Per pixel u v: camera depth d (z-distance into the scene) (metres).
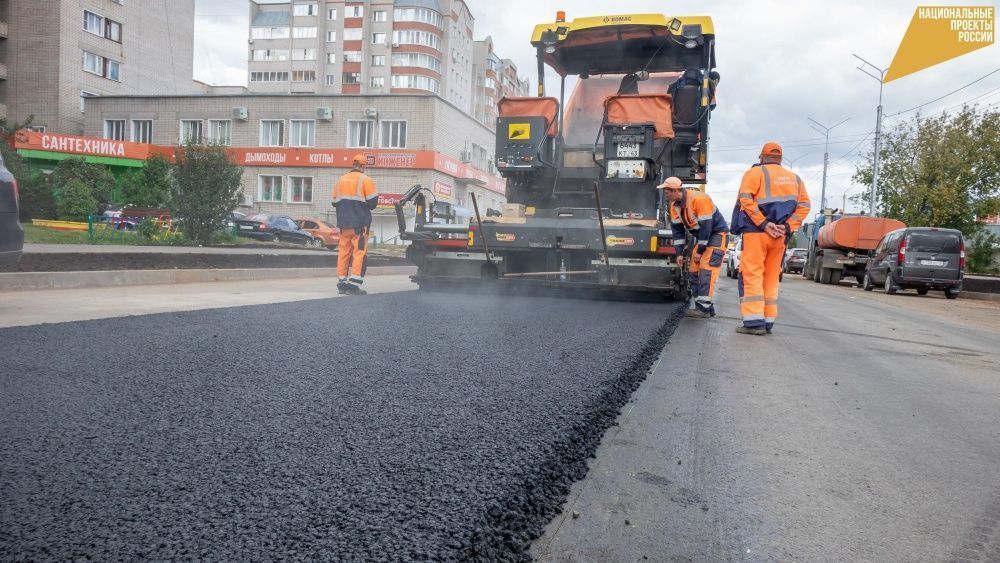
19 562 1.23
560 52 9.59
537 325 5.43
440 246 8.66
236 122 35.88
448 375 3.20
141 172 26.61
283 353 3.64
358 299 7.41
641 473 2.21
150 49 42.94
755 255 6.25
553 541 1.65
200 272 9.76
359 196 8.21
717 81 8.95
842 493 2.12
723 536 1.75
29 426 2.11
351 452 1.97
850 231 22.09
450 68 67.88
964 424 3.13
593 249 7.86
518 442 2.16
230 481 1.69
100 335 4.04
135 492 1.60
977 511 2.01
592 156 8.67
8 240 5.43
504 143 8.40
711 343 5.54
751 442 2.66
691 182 8.92
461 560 1.34
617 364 3.79
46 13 36.78
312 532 1.41
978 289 19.95
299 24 66.88
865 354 5.36
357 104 34.66
